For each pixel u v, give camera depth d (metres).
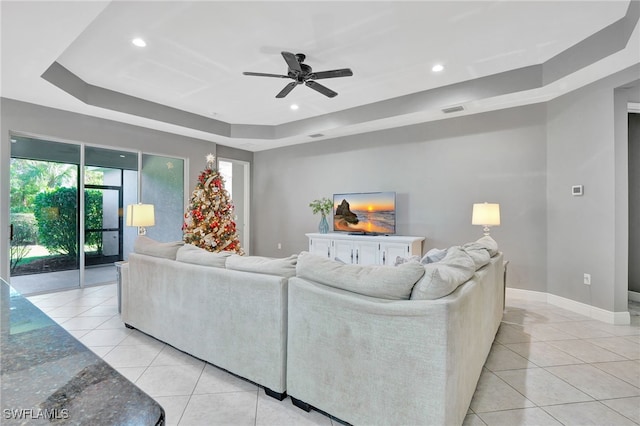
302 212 6.62
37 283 4.41
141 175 5.39
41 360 0.68
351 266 1.77
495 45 3.23
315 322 1.78
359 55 3.40
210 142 6.39
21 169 4.25
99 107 4.31
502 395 2.06
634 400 2.02
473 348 1.88
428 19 2.79
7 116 3.98
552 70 3.52
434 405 1.42
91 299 4.19
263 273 2.07
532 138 4.23
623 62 3.09
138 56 3.42
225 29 2.91
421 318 1.45
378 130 5.52
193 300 2.42
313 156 6.41
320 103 4.93
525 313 3.71
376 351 1.57
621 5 2.62
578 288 3.75
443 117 4.75
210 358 2.31
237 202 7.79
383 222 5.34
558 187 3.99
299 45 3.20
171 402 1.94
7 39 2.64
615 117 3.36
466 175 4.71
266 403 1.94
